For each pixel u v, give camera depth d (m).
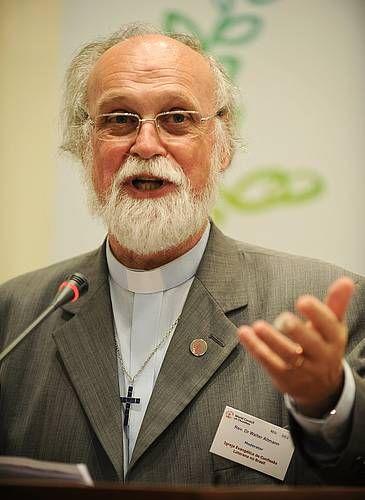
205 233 5.22
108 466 4.46
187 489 2.72
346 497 2.81
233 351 4.63
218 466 4.36
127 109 5.02
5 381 4.93
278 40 7.70
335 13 7.68
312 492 2.78
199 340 4.66
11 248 7.74
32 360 4.95
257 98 7.66
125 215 4.90
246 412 4.45
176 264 5.05
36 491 2.73
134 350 4.95
